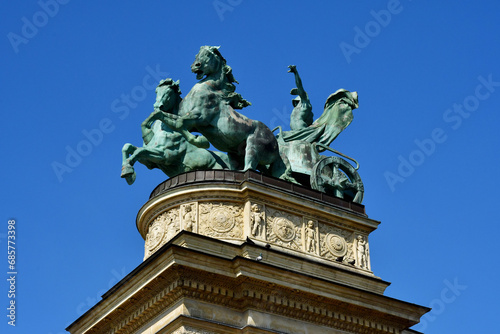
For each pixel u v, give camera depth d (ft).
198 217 133.80
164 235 136.26
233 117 142.72
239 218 134.00
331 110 161.68
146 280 125.90
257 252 129.18
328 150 155.12
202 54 145.89
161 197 137.59
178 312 122.31
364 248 142.10
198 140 140.97
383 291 139.33
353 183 148.87
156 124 147.33
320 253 137.08
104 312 133.90
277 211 136.26
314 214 139.13
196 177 137.59
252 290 125.49
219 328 122.83
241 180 136.77
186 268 122.11
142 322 129.49
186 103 142.82
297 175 150.00
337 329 132.67
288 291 127.95
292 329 127.95
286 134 157.38
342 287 131.75
